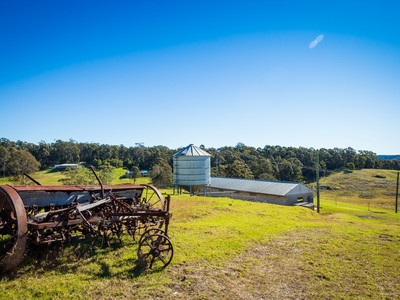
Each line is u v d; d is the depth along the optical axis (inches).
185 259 391.5
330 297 301.6
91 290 299.7
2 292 288.7
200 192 1427.2
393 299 298.5
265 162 3503.9
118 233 465.1
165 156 3646.7
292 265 391.5
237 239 502.3
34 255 374.9
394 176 3708.2
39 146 4303.6
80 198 452.1
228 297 295.3
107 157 4279.0
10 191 337.4
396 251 461.7
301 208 1003.9
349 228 653.9
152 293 296.0
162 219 474.9
